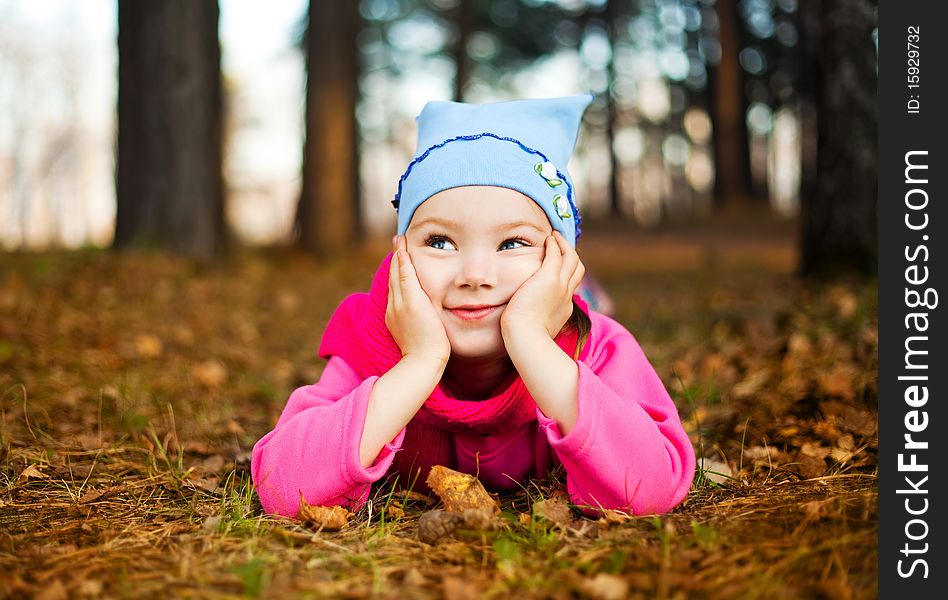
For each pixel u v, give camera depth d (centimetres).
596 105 3288
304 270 1170
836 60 596
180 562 179
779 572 168
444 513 194
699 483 238
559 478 235
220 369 452
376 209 3853
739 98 2705
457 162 207
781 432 291
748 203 2659
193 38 909
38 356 432
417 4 2958
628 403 204
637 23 3173
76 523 212
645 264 1577
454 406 210
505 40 3064
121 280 695
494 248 207
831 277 587
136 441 303
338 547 188
